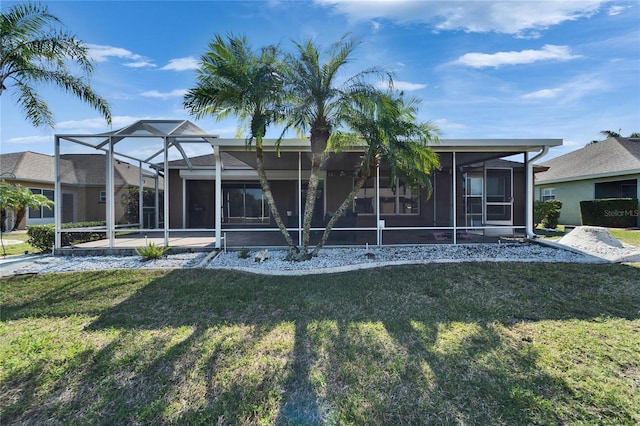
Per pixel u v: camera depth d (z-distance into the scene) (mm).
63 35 8086
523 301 4789
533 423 2355
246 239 10906
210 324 4051
